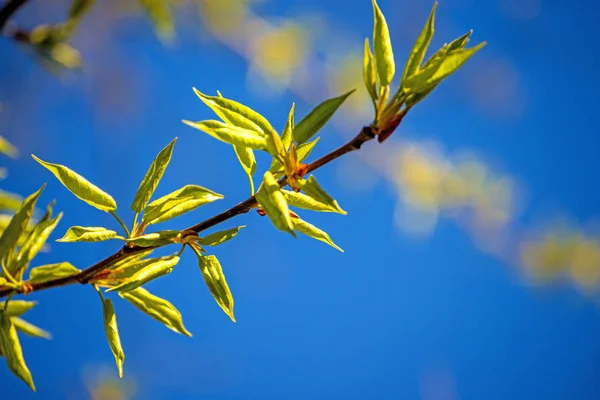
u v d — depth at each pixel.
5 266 0.91
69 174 0.89
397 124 0.87
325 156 0.88
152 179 0.90
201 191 0.90
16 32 1.08
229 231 0.89
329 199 0.87
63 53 1.10
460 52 0.86
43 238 0.92
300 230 0.89
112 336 0.89
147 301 0.91
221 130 0.87
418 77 0.86
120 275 0.91
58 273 0.92
